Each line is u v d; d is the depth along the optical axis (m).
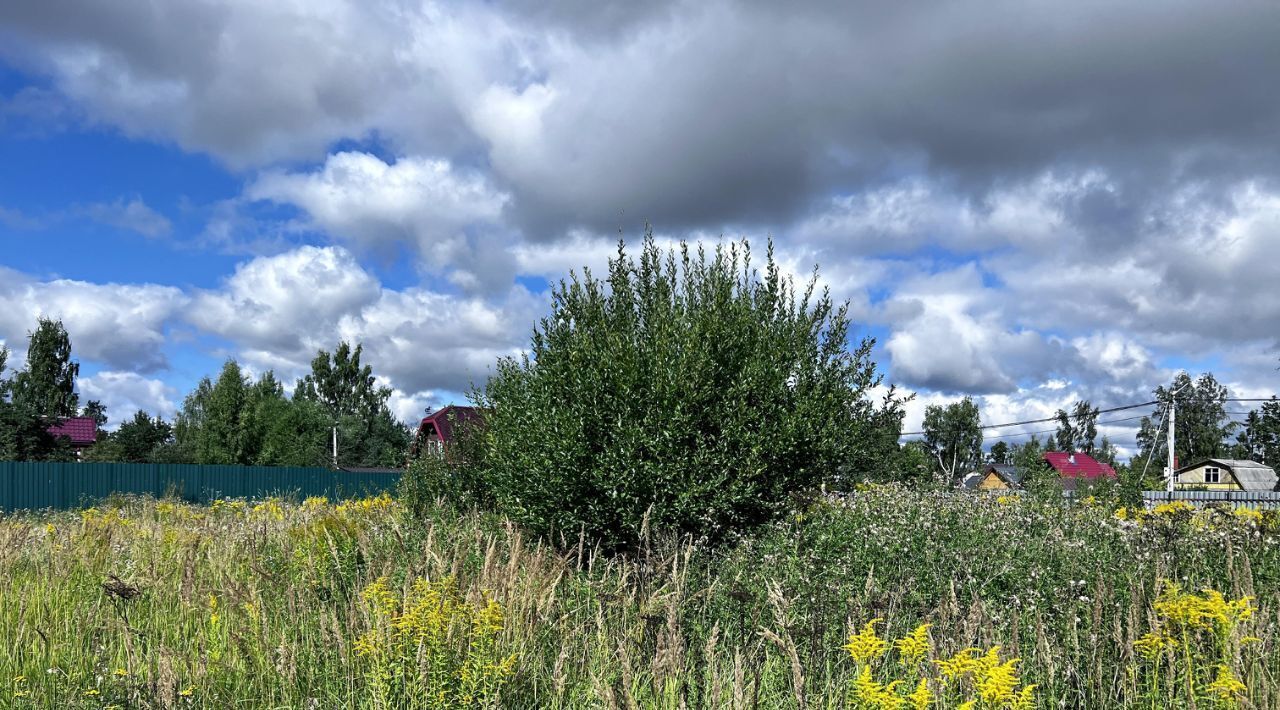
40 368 53.19
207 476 27.95
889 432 9.74
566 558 6.65
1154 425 67.25
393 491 14.65
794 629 4.81
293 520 10.51
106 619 6.01
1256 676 3.96
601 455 7.70
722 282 8.57
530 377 8.80
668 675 4.36
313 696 4.75
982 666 3.47
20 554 8.32
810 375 8.49
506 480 8.64
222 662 5.14
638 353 8.05
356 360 67.88
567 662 4.97
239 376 42.06
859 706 3.88
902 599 5.45
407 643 4.47
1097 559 6.29
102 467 26.36
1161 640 4.03
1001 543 6.80
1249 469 54.12
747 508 7.71
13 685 4.96
